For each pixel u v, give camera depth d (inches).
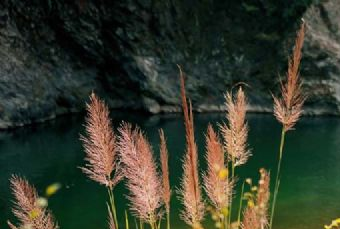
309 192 390.0
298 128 630.5
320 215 335.3
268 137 576.1
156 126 645.3
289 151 518.0
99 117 89.4
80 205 368.5
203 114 750.5
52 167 465.4
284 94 97.8
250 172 445.7
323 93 748.0
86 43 768.9
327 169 454.9
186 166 91.0
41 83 725.9
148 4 765.3
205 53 790.5
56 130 637.9
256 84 774.5
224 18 801.6
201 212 91.4
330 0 772.6
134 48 767.1
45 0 735.7
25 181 87.7
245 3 793.6
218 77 781.3
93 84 792.3
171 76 779.4
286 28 770.8
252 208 94.0
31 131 636.7
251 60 783.7
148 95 765.3
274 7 778.2
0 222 326.3
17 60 704.4
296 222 322.0
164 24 777.6
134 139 90.4
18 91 685.9
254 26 791.1
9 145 554.9
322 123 673.6
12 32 708.0
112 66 781.3
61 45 764.6
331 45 760.3
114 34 764.0
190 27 791.7
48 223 85.6
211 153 89.0
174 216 322.7
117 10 756.0
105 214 350.6
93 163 90.5
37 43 737.6
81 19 758.5
